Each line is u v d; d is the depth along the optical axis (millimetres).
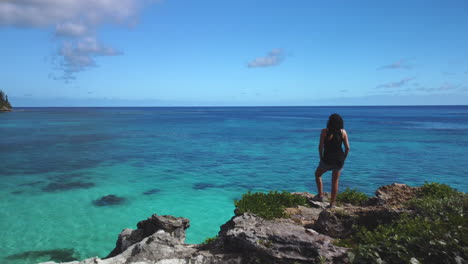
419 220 4719
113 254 6590
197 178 23359
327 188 20422
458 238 3812
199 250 4867
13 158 31906
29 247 11742
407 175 23906
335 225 5391
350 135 56250
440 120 111125
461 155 33562
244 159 31859
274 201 7418
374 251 3738
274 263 3992
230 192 19594
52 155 33906
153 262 4457
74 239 12516
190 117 144875
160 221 6387
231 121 110250
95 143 44938
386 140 48094
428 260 3619
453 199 5617
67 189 20047
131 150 38000
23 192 19234
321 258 3762
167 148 39969
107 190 19875
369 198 7984
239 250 4570
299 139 50844
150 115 173625
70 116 149625
